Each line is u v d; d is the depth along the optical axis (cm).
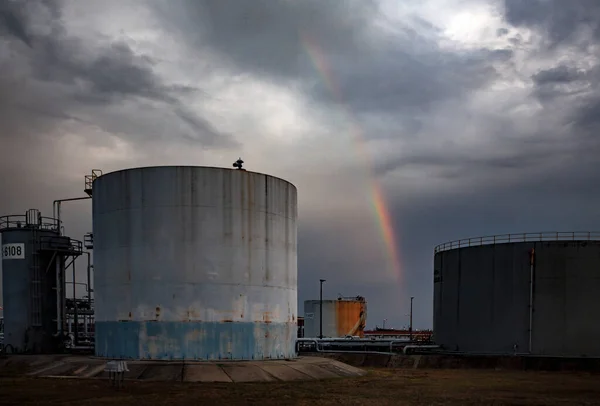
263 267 4488
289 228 4834
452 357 5878
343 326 10638
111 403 2891
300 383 3831
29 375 4009
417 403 3092
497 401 3219
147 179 4303
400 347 6856
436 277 7019
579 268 5622
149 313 4181
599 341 5512
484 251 6162
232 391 3334
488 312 6050
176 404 2878
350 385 3834
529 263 5800
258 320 4403
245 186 4447
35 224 5600
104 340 4400
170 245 4219
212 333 4191
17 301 5459
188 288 4188
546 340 5656
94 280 4594
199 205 4272
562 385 4044
